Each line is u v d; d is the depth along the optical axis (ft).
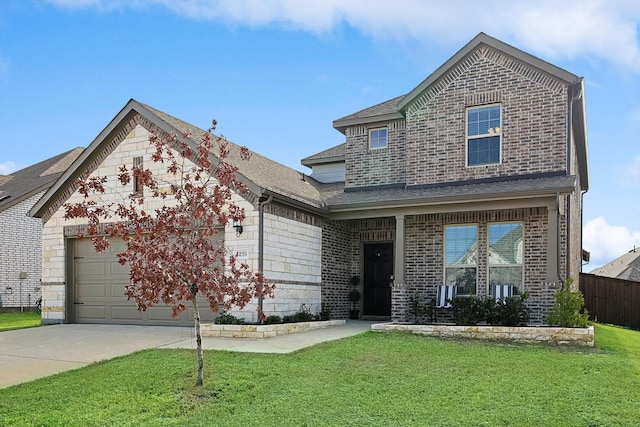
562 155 45.52
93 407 22.62
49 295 51.29
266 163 55.67
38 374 28.53
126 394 24.14
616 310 62.80
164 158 45.85
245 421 20.79
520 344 35.88
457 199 43.70
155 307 46.93
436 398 22.99
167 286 24.30
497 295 45.01
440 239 49.39
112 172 49.19
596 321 64.39
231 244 42.80
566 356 31.40
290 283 45.57
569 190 39.93
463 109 49.85
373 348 32.99
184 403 22.93
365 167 56.65
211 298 24.95
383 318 54.85
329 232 52.65
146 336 39.73
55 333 42.45
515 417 20.61
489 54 49.08
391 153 55.52
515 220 46.37
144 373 27.30
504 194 41.93
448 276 48.85
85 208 25.82
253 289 27.22
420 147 51.47
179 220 25.32
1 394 24.76
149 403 22.95
